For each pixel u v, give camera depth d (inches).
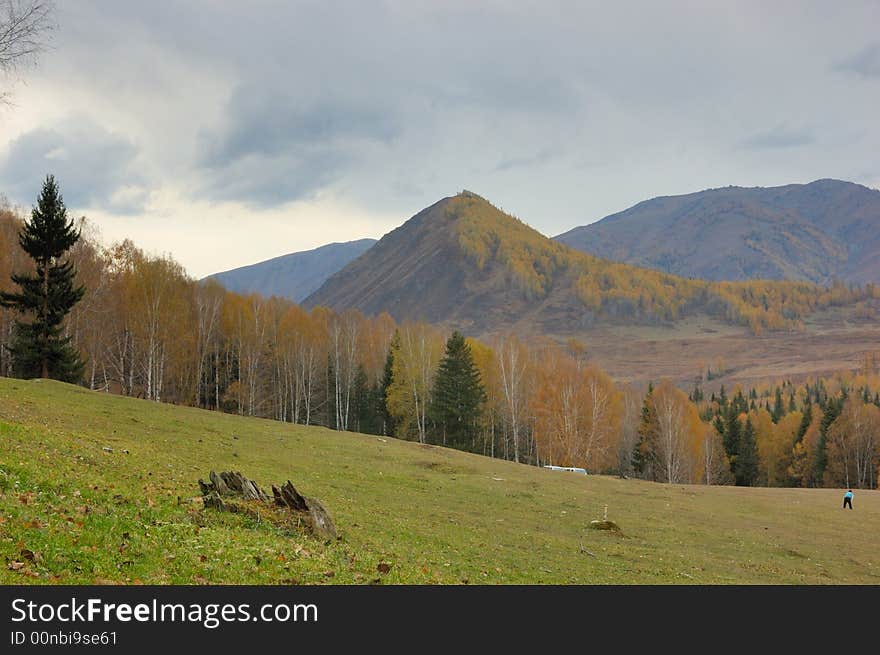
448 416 3973.9
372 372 5000.0
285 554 757.3
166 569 629.0
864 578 1339.8
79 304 3127.5
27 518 647.1
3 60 983.6
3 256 2883.9
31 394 1873.8
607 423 4284.0
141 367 3533.5
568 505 1827.0
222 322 4035.4
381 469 1961.1
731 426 5378.9
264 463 1691.7
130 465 1164.5
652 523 1723.7
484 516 1523.1
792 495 2598.4
